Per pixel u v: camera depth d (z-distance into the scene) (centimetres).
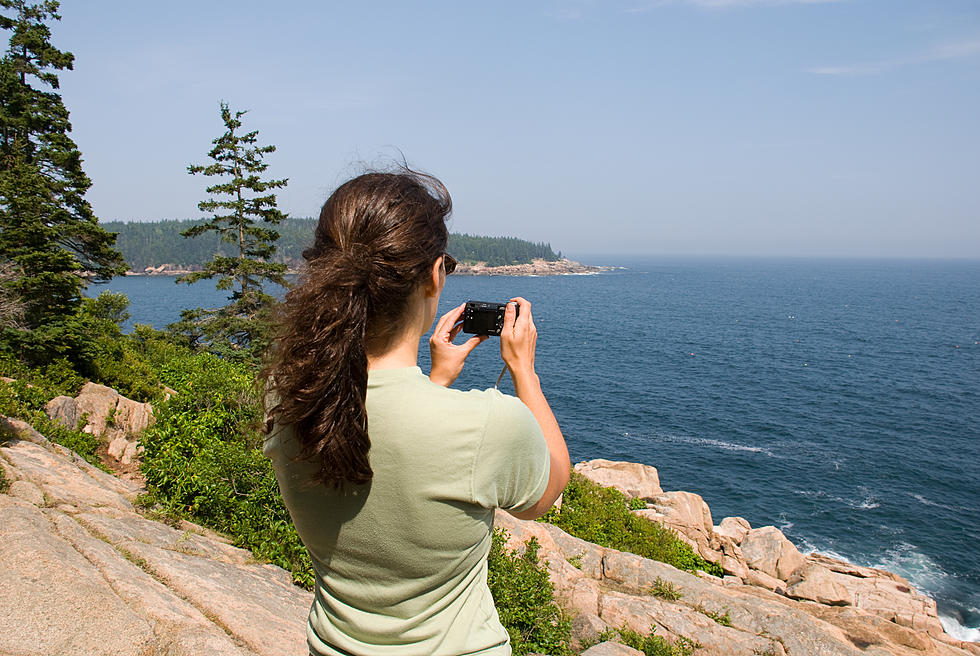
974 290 19250
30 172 1975
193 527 695
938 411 4444
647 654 958
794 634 1069
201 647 354
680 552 1719
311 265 108
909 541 2447
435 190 123
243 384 982
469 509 98
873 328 9575
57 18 2311
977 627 1908
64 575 398
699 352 7256
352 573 106
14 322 1480
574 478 1897
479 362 6400
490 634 109
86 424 1238
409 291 105
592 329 9438
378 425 97
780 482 3062
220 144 2686
